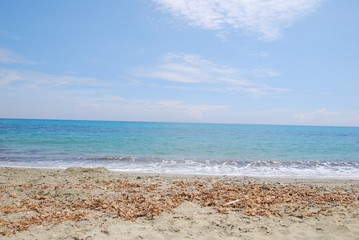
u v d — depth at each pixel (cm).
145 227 570
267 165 1845
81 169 1323
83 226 569
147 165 1741
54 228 554
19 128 6856
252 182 1141
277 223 605
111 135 4834
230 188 959
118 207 703
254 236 533
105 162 1834
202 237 524
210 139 4422
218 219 627
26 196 798
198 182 1088
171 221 610
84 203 736
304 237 530
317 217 644
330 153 2631
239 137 5212
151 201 769
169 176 1273
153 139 4084
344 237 529
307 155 2453
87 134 4900
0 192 838
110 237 514
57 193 827
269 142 3966
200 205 743
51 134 4572
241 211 690
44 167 1580
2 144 2766
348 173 1563
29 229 546
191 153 2445
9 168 1367
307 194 887
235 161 1998
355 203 774
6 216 621
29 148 2497
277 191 925
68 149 2517
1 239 494
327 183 1149
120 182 1052
